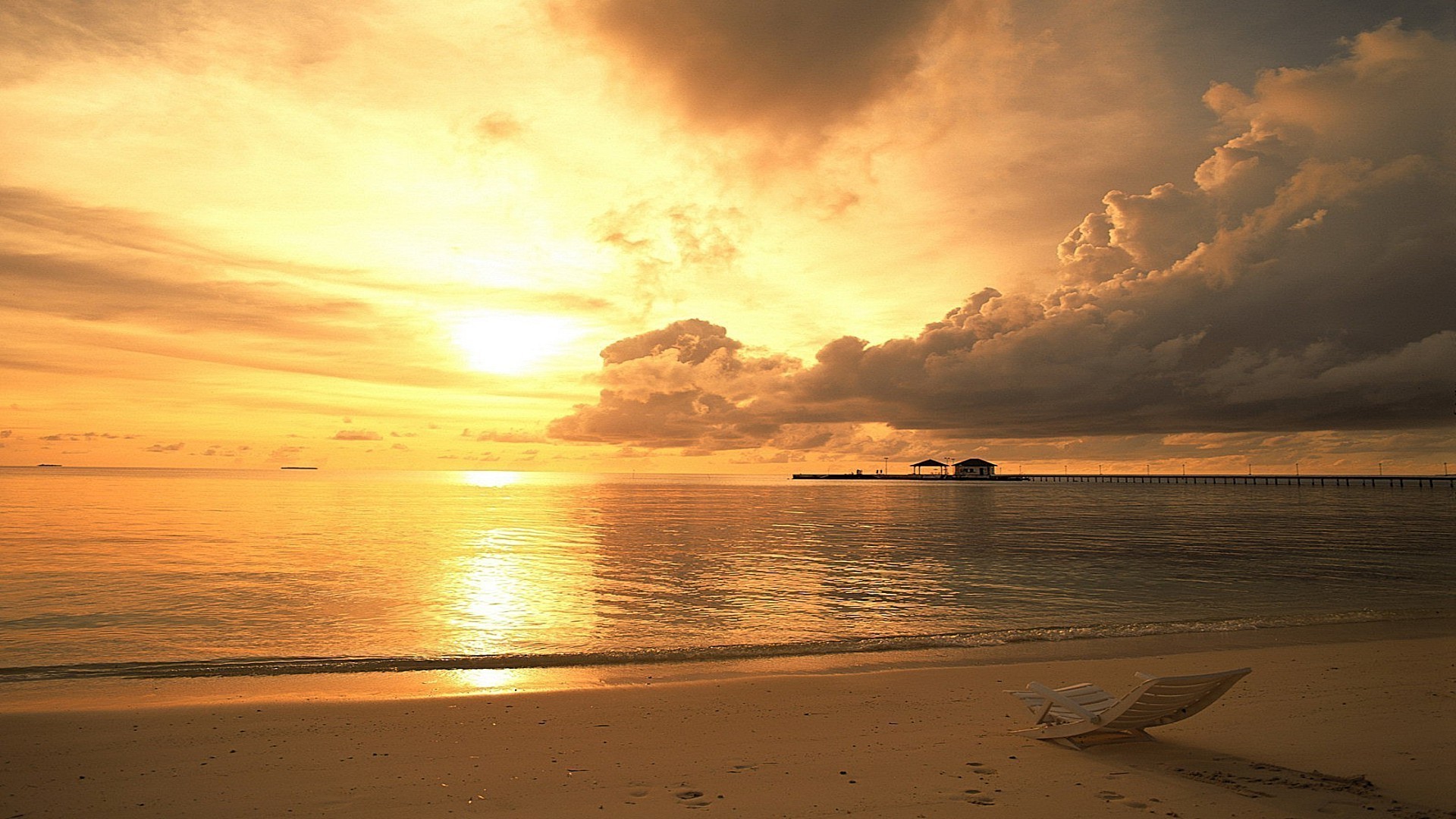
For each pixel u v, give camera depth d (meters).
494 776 7.48
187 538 41.50
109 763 7.93
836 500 120.44
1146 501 119.19
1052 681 12.23
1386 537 47.94
